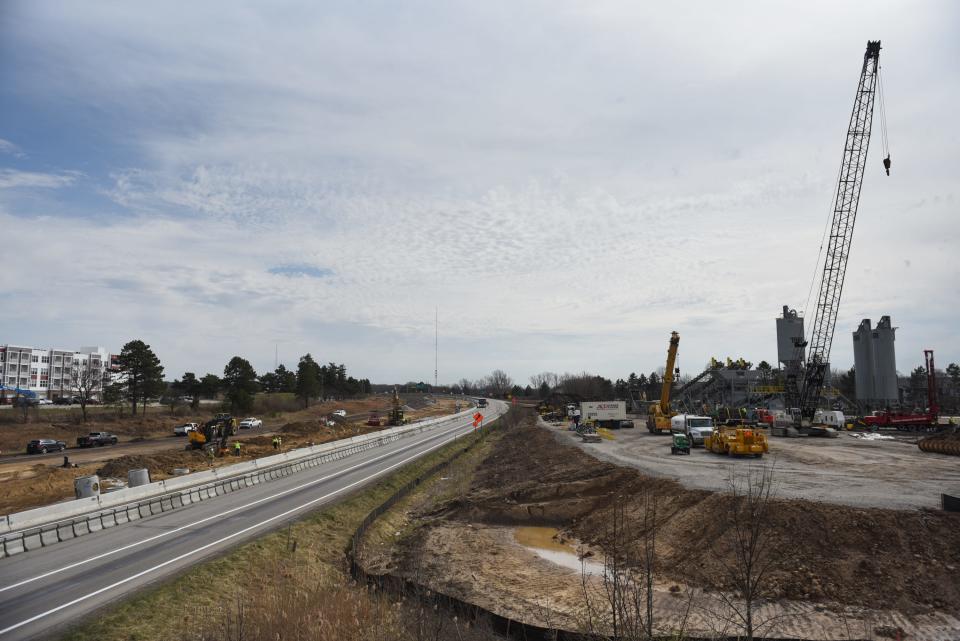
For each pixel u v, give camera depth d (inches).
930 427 2775.6
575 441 2322.8
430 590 814.5
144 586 753.6
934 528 836.6
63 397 5044.3
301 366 5265.8
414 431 3567.9
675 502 1128.8
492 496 1433.3
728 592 808.9
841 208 2856.8
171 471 1882.4
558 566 1008.9
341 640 629.0
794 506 928.9
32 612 672.4
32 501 1457.9
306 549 1011.9
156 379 3833.7
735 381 3698.3
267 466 1829.5
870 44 2706.7
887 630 680.4
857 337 3784.5
